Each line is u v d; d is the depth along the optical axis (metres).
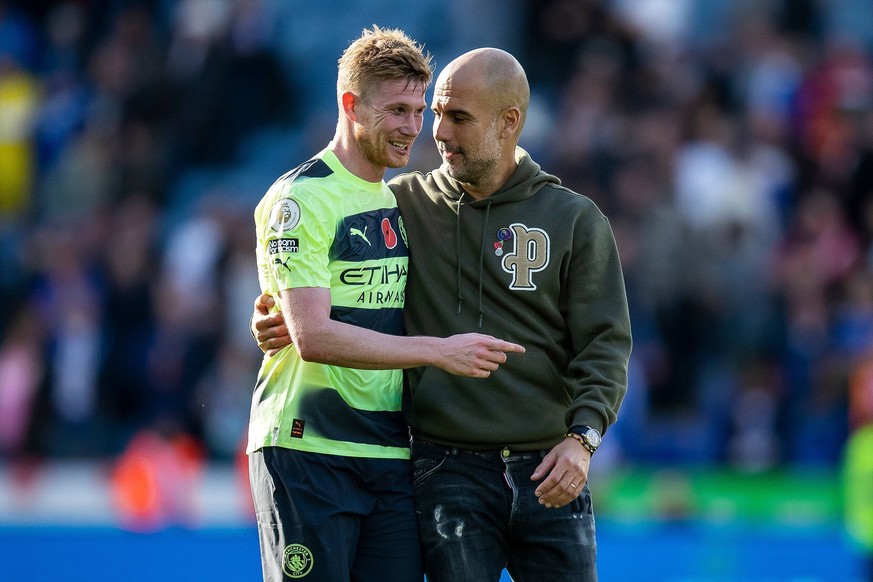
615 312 14.83
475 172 14.66
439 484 14.90
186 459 32.22
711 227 39.00
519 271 14.83
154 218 42.38
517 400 14.82
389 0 49.50
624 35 45.47
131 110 45.81
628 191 39.53
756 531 26.39
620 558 26.02
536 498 14.85
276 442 14.53
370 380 14.64
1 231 43.09
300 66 49.09
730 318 37.91
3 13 49.66
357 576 14.76
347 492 14.48
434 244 15.00
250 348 37.34
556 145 41.62
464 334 13.73
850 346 36.78
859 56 46.09
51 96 46.47
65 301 38.56
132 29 47.56
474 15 48.53
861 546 26.03
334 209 14.27
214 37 46.25
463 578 14.73
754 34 46.19
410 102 14.29
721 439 35.47
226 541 25.66
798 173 42.78
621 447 34.19
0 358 37.72
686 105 42.66
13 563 25.83
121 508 31.77
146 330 38.62
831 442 34.94
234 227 39.59
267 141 45.84
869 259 40.44
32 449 36.38
